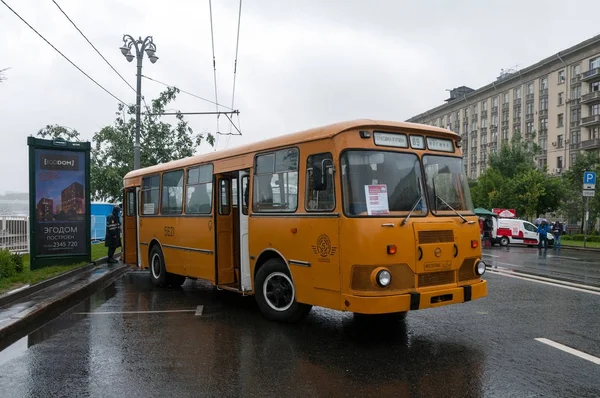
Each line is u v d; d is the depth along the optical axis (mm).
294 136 7262
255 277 8008
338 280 6336
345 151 6406
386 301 5980
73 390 4938
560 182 44094
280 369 5473
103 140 24781
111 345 6504
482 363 5641
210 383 5074
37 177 12500
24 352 6227
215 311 8664
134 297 10195
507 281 12180
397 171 6602
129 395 4793
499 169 51031
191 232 10016
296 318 7438
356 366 5551
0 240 14203
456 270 6719
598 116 55000
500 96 72812
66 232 13008
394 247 6164
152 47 20062
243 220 8531
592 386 4930
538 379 5125
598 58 55844
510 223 31828
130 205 13734
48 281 10438
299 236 7020
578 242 35062
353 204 6258
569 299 9625
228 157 8836
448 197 6996
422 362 5680
